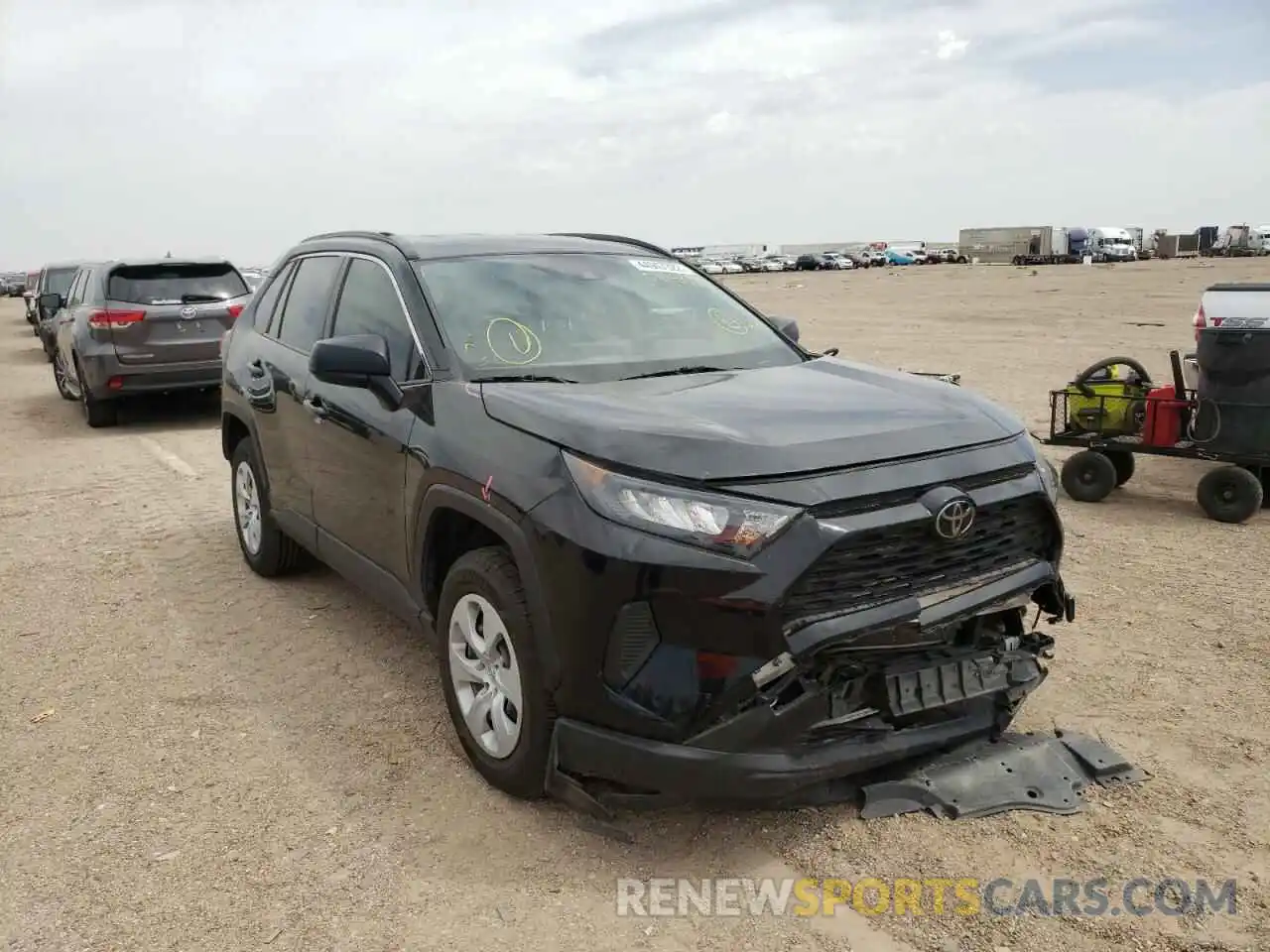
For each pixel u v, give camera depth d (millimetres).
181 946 2768
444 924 2840
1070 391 7625
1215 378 6781
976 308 28828
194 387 11328
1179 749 3742
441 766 3689
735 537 2789
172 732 4000
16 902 2963
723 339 4395
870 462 3006
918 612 2986
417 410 3785
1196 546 6270
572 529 2955
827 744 3035
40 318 19156
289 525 5148
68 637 5008
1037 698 4160
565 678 3039
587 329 4176
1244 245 96562
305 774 3660
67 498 7949
